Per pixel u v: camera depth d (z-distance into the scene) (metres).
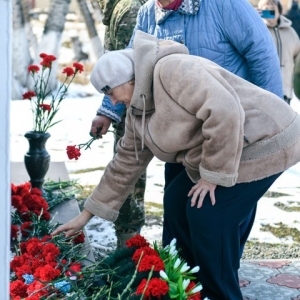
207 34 3.80
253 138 3.33
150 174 7.68
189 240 3.80
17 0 11.84
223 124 3.12
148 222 6.09
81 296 3.18
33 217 4.27
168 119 3.31
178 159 3.56
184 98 3.21
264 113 3.36
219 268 3.52
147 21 4.05
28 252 3.54
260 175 3.40
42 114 5.22
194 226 3.45
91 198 3.74
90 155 8.35
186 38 3.85
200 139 3.34
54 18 12.11
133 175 3.70
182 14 3.84
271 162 3.38
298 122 3.45
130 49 3.53
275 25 8.76
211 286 3.56
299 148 3.45
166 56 3.36
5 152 1.70
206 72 3.20
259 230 5.98
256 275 4.68
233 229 3.49
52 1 12.09
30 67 4.98
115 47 4.41
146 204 6.59
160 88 3.29
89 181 7.22
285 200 6.88
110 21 4.45
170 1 3.82
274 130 3.36
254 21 3.79
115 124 4.45
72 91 12.17
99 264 3.56
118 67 3.40
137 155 3.62
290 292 4.39
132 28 4.32
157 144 3.44
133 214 4.60
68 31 13.52
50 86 12.05
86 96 11.98
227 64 3.86
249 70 3.92
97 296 3.11
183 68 3.21
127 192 3.74
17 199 4.39
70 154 4.11
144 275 3.24
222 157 3.20
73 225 3.75
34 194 4.73
